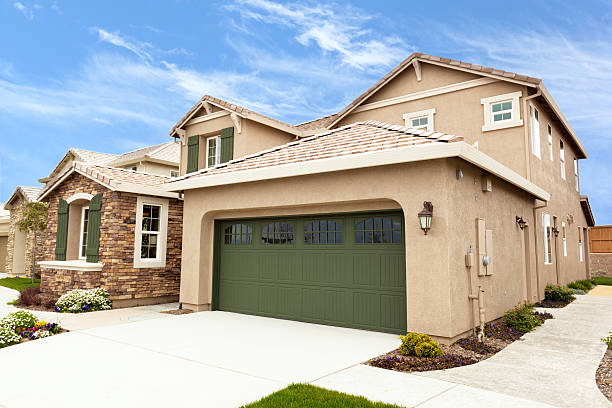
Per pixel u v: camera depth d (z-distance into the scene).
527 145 12.91
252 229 11.17
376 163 8.07
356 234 9.23
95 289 12.16
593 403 4.96
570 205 18.97
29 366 6.50
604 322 9.89
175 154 25.72
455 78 14.57
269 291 10.62
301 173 9.09
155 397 5.19
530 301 12.00
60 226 14.33
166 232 13.82
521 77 12.93
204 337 8.37
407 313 7.82
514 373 6.05
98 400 5.11
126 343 7.92
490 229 9.44
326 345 7.66
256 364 6.54
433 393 5.22
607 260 26.08
